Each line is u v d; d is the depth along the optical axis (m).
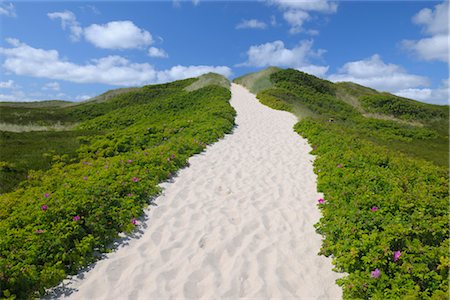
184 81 58.31
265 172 11.22
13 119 31.59
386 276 5.13
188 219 7.48
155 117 28.94
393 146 22.59
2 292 4.78
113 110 38.06
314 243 6.68
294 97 38.75
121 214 7.22
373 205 7.45
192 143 13.59
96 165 11.49
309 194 9.35
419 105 48.44
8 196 9.12
